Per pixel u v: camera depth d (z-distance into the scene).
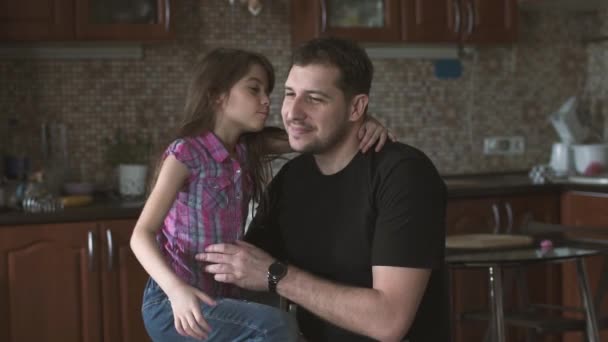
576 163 4.53
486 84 4.74
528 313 2.96
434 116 4.64
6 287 3.32
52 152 3.93
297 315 2.10
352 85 1.96
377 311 1.83
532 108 4.84
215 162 2.19
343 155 2.04
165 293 2.07
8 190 3.63
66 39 3.64
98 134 4.04
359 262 1.96
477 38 4.30
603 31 4.82
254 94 2.28
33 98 3.95
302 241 2.06
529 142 4.85
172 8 3.76
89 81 4.02
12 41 3.59
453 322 3.57
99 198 3.84
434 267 1.88
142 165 3.92
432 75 4.62
